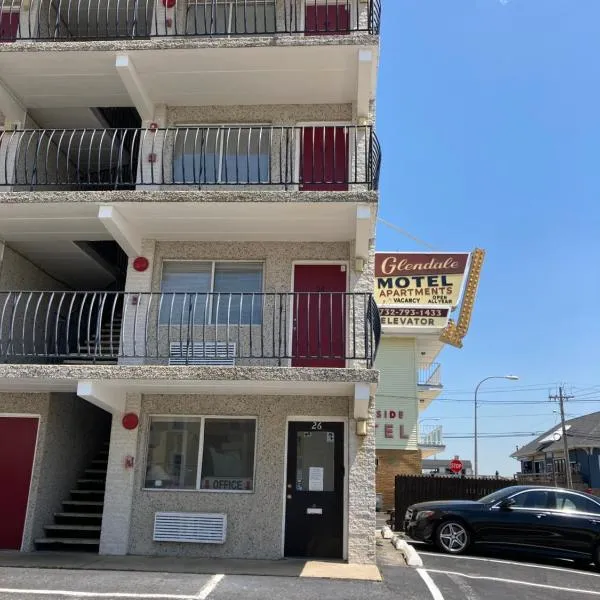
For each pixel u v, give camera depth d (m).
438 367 24.95
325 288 11.51
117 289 14.45
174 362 11.21
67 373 10.00
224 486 10.73
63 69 11.72
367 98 11.73
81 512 11.87
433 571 9.84
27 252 12.60
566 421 46.66
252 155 12.13
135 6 12.06
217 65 11.50
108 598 7.23
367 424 10.47
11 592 7.44
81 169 14.20
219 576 8.60
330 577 8.82
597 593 9.04
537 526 12.15
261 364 11.12
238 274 11.73
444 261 23.77
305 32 11.89
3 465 11.23
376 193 10.45
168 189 12.00
